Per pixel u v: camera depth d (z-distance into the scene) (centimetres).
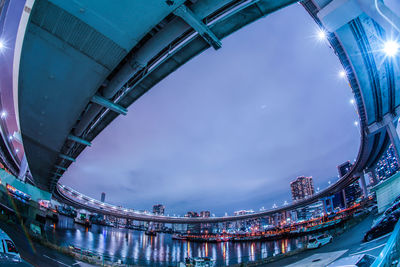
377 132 6544
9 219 3155
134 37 1555
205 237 17362
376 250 1585
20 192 5444
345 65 4553
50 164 4269
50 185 6406
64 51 1675
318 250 2762
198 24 1583
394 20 1830
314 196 13500
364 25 3641
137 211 17188
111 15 1388
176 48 1906
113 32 1509
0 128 5847
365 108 5578
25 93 2197
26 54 1734
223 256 7569
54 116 2489
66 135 2866
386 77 4809
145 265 2922
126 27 1475
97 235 11356
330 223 7100
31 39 1606
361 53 4194
